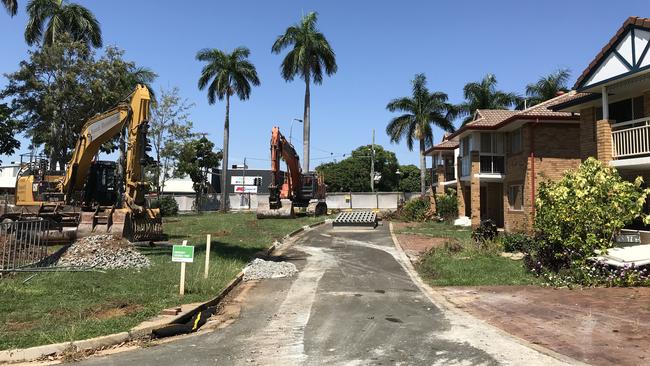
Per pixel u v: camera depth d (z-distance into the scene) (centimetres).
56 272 1198
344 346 747
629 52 1512
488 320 907
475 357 687
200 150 5462
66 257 1382
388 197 5631
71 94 3238
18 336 745
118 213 1719
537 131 2359
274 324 896
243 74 4841
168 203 4303
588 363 653
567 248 1311
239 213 4541
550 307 986
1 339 728
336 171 7906
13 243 1280
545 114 2302
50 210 1967
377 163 8050
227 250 1823
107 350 734
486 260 1561
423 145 4844
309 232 2720
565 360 667
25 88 3238
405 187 8181
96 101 3338
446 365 654
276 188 3462
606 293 1097
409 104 4812
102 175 2202
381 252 1941
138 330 798
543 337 781
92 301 966
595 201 1276
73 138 3509
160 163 4400
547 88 4712
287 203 3528
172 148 4356
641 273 1177
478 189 2764
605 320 870
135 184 1772
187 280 1205
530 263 1362
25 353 687
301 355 705
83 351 718
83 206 2056
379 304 1059
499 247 1747
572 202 1290
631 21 1493
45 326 802
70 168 1986
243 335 821
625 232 1466
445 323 886
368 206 5631
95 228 1705
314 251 1994
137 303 980
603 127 1641
